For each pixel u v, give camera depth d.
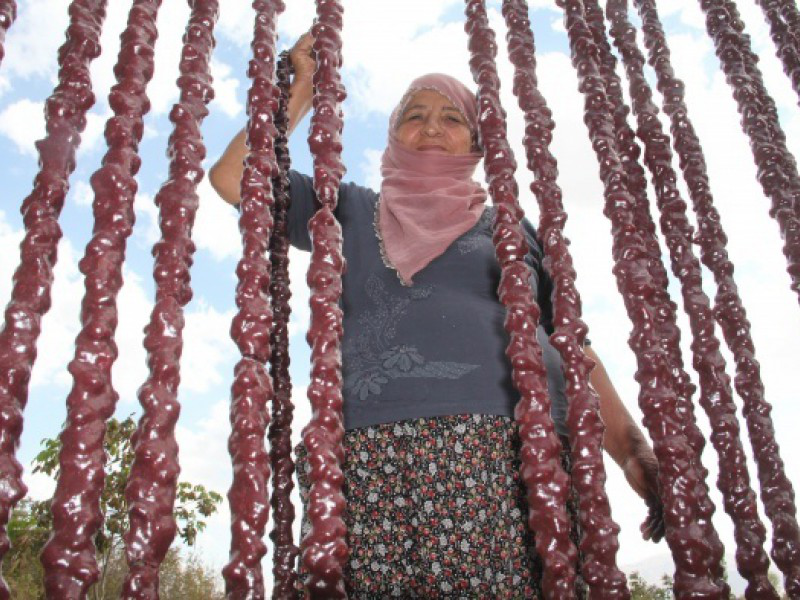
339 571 1.38
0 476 1.19
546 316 2.50
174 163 1.56
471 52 2.00
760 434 1.98
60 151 1.45
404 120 2.54
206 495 9.51
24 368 1.28
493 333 2.04
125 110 1.52
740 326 2.06
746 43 2.41
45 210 1.40
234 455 1.40
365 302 2.15
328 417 1.48
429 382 1.94
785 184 2.20
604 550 1.51
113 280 1.38
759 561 1.83
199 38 1.69
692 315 1.99
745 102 2.30
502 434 1.91
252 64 1.76
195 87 1.63
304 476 2.03
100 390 1.29
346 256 2.28
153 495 1.27
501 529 1.82
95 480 1.24
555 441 1.57
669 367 1.78
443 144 2.49
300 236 2.45
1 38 1.48
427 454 1.87
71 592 1.16
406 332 2.04
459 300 2.09
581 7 2.15
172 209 1.51
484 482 1.85
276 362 2.15
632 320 1.75
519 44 2.03
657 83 2.31
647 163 2.15
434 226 2.22
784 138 2.29
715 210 2.15
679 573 1.56
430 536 1.81
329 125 1.73
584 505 1.56
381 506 1.88
